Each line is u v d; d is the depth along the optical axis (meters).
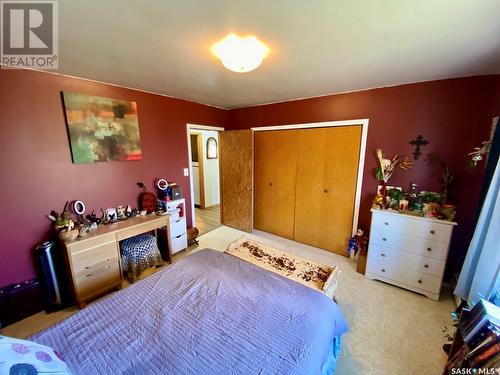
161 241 3.07
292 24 1.29
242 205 4.10
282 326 1.25
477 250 1.84
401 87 2.54
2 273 1.97
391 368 1.58
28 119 2.01
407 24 1.28
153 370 1.03
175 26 1.31
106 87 2.52
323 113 3.10
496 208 1.59
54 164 2.20
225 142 4.11
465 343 1.11
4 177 1.92
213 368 1.03
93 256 2.18
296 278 2.03
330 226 3.31
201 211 5.44
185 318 1.31
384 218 2.45
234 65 1.64
